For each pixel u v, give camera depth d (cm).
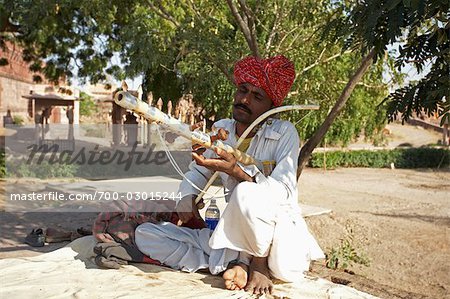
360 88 912
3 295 272
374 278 650
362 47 334
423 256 778
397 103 342
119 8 751
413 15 287
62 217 724
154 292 277
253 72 308
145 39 657
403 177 2020
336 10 608
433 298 549
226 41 656
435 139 3278
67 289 281
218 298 272
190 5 696
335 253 690
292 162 306
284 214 292
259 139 315
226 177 325
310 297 281
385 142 2602
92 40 1359
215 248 285
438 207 1246
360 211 1139
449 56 310
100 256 322
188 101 309
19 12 978
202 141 275
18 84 2855
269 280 289
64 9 1206
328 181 1795
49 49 1444
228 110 941
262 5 656
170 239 325
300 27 674
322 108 759
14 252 488
